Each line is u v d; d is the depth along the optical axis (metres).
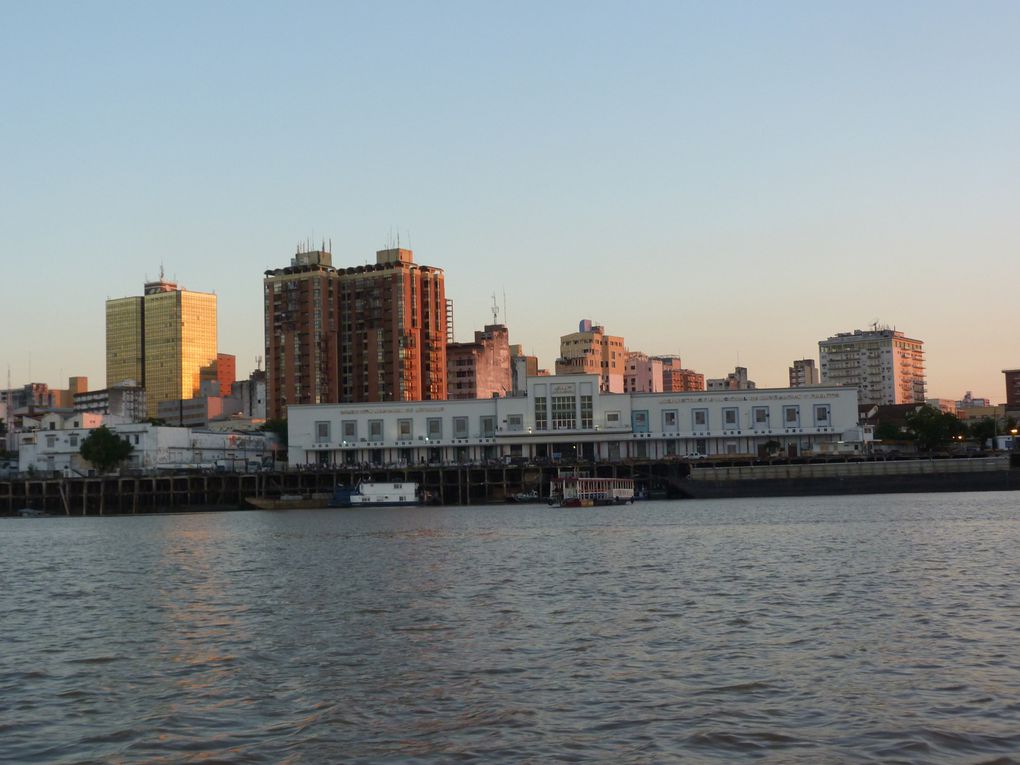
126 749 32.59
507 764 30.38
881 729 32.56
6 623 58.69
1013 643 44.62
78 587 76.25
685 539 103.94
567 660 43.50
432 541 110.75
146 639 51.69
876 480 195.88
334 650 47.22
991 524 113.44
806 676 39.50
